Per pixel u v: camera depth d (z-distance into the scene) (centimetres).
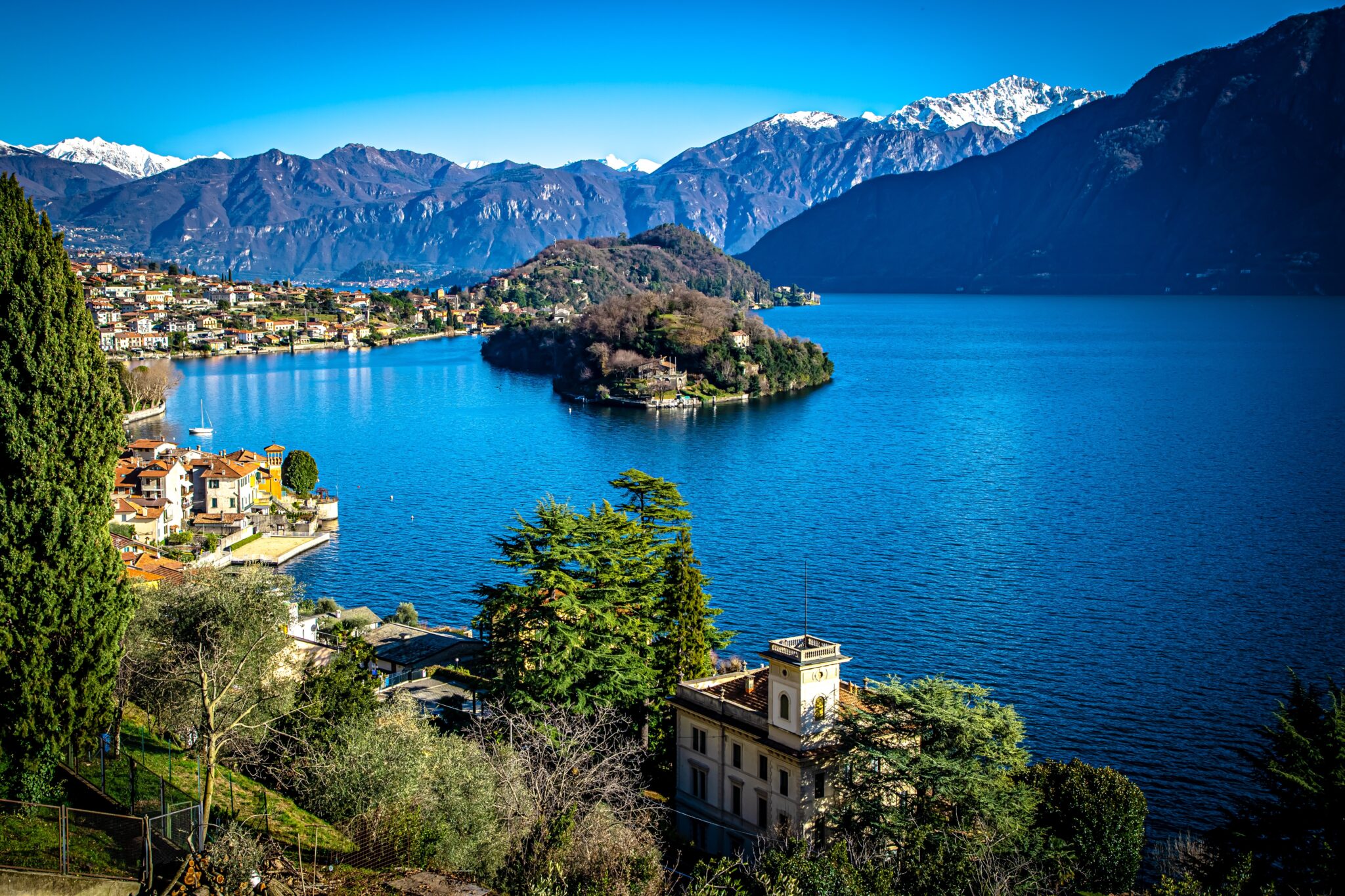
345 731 4984
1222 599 12006
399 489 18825
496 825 4581
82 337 4528
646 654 7125
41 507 4362
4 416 4294
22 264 4338
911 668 9931
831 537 14988
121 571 4709
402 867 4284
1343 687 9506
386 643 9694
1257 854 5231
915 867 4681
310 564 13950
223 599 5766
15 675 4259
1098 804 5753
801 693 5850
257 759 5062
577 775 5159
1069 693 9394
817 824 5759
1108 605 11800
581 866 4397
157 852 3841
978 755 5572
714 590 12419
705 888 4425
